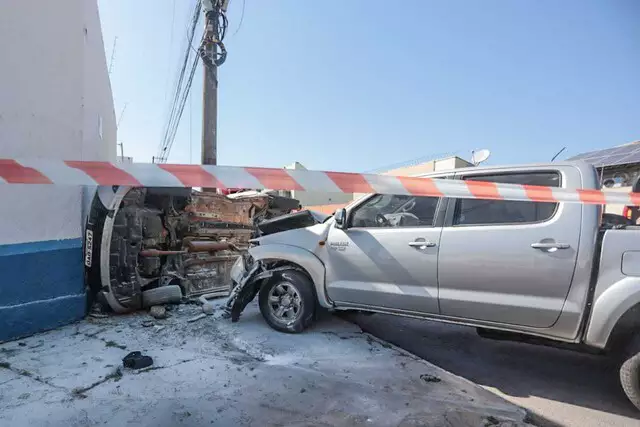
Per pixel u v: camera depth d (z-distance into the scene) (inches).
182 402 109.5
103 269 177.2
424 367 139.9
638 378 113.7
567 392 135.2
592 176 129.6
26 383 117.6
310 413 107.3
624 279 113.6
